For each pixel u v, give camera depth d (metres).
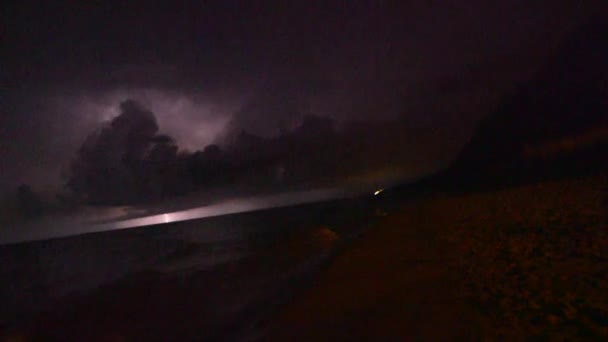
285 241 29.92
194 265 24.22
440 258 10.95
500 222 13.52
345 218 38.72
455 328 6.08
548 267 7.69
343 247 18.44
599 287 6.14
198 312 12.75
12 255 62.31
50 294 22.86
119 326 12.91
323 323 7.98
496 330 5.63
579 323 5.18
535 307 6.04
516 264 8.46
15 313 18.58
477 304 6.83
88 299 18.36
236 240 36.84
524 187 21.97
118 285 20.97
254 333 8.74
